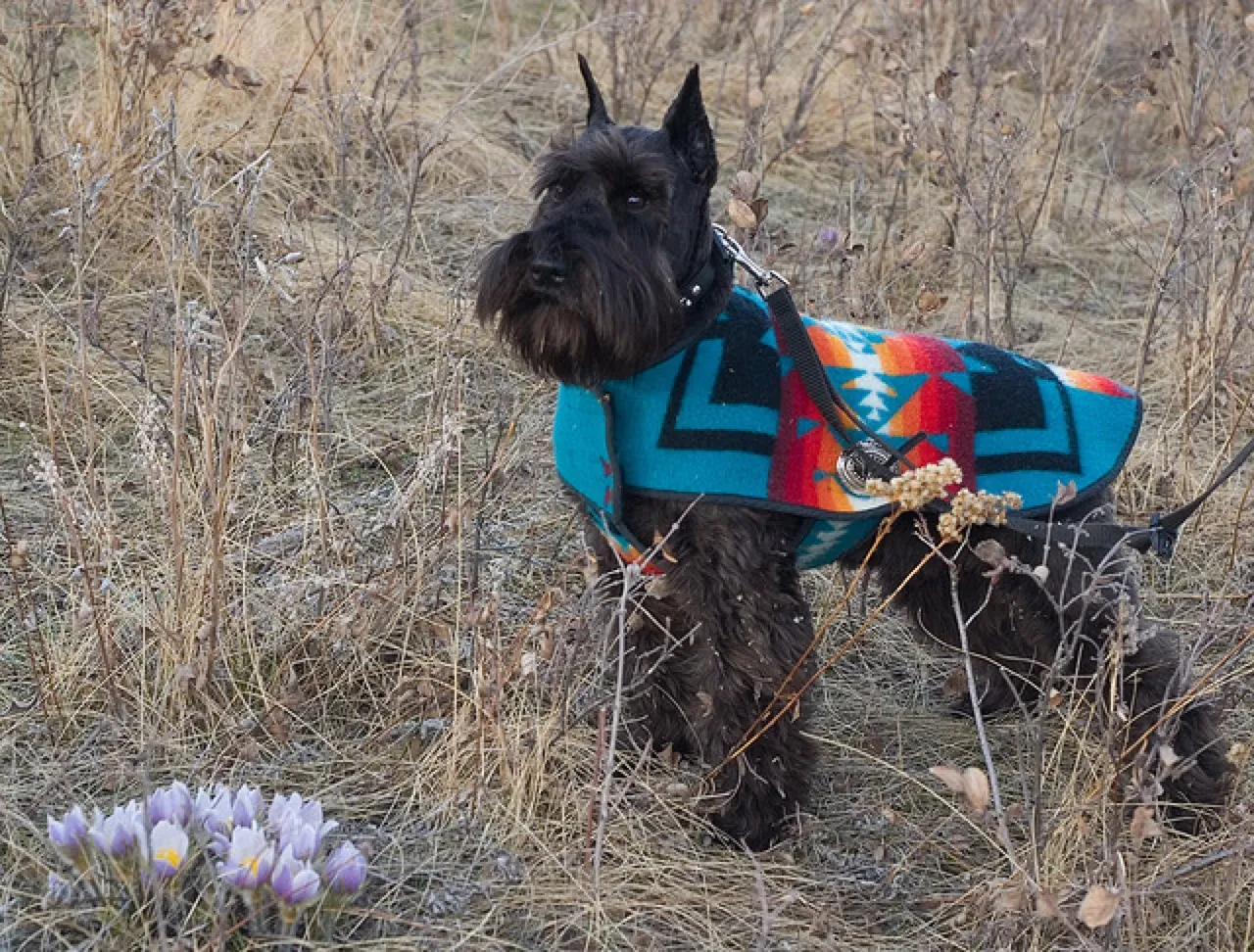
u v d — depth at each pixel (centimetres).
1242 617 406
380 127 612
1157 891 312
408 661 391
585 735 371
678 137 337
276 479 452
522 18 826
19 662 380
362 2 708
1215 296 529
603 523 346
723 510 332
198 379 375
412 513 423
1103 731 336
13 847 310
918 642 423
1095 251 674
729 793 353
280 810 307
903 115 586
